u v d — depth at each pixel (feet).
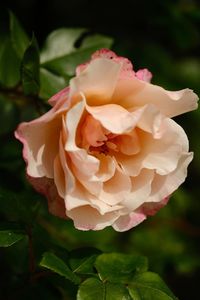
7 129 1.72
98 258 1.27
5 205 1.31
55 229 1.73
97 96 1.20
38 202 1.37
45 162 1.20
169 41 2.25
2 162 1.60
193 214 2.16
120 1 2.19
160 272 2.02
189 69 2.23
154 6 1.99
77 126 1.21
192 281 2.21
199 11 1.99
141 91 1.22
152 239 2.06
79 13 2.24
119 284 1.22
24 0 2.14
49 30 2.06
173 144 1.23
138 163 1.25
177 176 1.26
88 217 1.21
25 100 1.59
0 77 1.61
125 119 1.17
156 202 1.27
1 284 1.47
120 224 1.25
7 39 1.63
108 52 1.23
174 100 1.22
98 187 1.19
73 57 1.53
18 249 1.53
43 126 1.18
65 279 1.29
